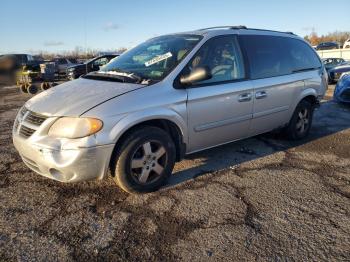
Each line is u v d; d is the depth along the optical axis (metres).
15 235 2.76
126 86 3.42
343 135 5.77
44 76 16.67
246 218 3.04
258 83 4.36
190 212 3.13
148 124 3.47
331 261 2.47
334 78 14.65
